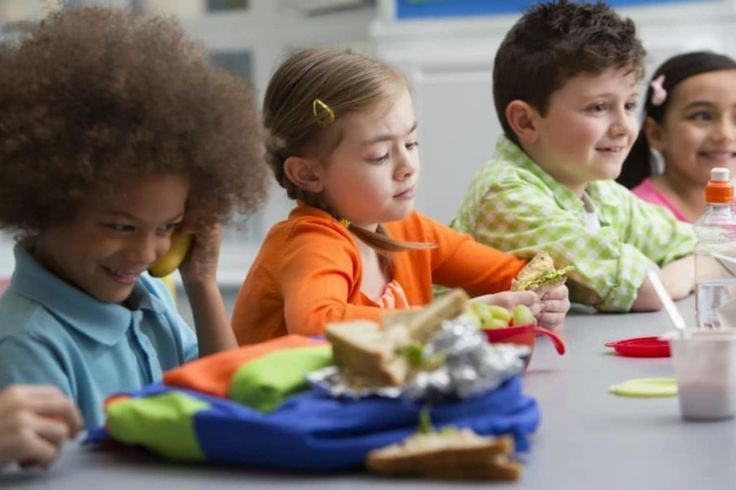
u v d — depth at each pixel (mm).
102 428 1135
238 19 4242
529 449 1083
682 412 1208
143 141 1286
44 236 1424
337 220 1923
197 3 4297
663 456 1060
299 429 994
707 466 1024
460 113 3551
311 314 1638
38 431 1033
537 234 2291
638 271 2213
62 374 1419
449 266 2148
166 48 1389
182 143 1322
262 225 4199
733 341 1203
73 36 1358
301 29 4184
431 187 3594
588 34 2369
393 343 1042
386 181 1884
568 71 2371
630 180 3141
